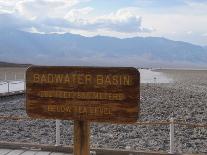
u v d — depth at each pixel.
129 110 8.38
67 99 8.62
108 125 26.72
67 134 23.67
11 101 43.12
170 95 57.88
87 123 8.70
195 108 40.91
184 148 19.98
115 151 13.25
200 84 95.44
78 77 8.56
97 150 13.34
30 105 8.75
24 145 14.02
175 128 26.00
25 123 27.81
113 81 8.43
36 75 8.70
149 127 26.11
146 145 20.27
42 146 13.89
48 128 25.80
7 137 22.45
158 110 38.34
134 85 8.35
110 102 8.46
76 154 8.76
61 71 8.62
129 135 23.23
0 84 58.56
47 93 8.69
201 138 23.06
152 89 69.38
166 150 18.97
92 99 8.52
